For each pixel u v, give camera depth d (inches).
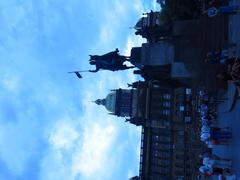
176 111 3993.6
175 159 4133.9
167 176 4229.8
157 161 4360.2
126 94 5374.0
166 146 4237.2
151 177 4419.3
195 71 1277.1
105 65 1405.0
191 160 3533.5
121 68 1406.3
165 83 1440.7
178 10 1684.3
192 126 3282.5
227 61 971.9
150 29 1343.5
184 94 3341.5
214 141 1155.3
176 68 1309.1
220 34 1192.2
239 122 1114.1
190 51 1275.8
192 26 1283.2
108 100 5580.7
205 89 1343.5
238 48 1076.5
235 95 1107.3
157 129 4325.8
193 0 1638.8
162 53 1338.6
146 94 4279.0
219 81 1214.9
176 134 4087.1
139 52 1380.4
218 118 1301.7
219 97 1294.3
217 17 1208.8
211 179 1195.3
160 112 4170.8
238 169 1036.5
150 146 4431.6
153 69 1341.0
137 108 4429.1
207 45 1232.2
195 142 3294.8
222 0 1263.5
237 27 1107.3
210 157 1171.9
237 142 1103.0
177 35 1301.7
